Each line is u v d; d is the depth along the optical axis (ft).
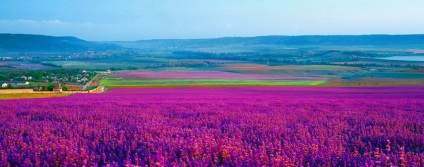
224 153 28.04
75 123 46.96
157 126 40.91
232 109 66.13
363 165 25.27
